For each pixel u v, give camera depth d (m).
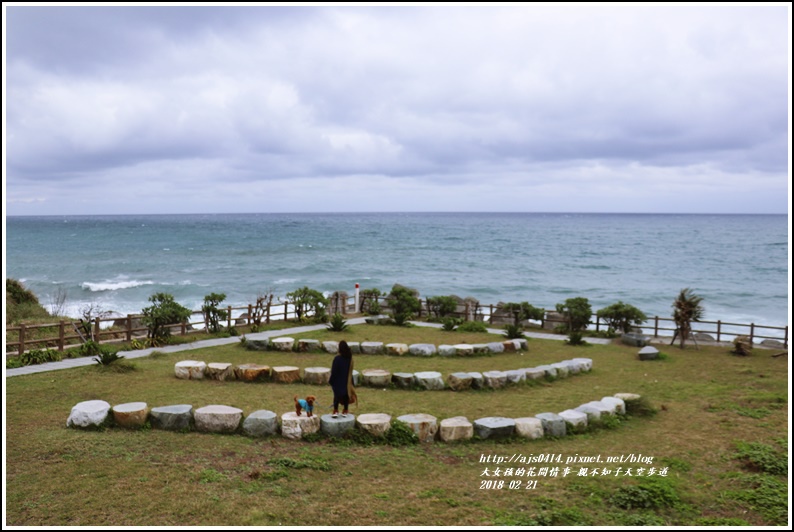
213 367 14.09
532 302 43.12
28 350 16.56
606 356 18.36
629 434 10.66
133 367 14.86
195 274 57.50
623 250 87.75
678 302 20.14
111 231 140.88
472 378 13.71
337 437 9.84
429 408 12.12
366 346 17.89
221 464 8.65
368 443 9.76
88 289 46.41
